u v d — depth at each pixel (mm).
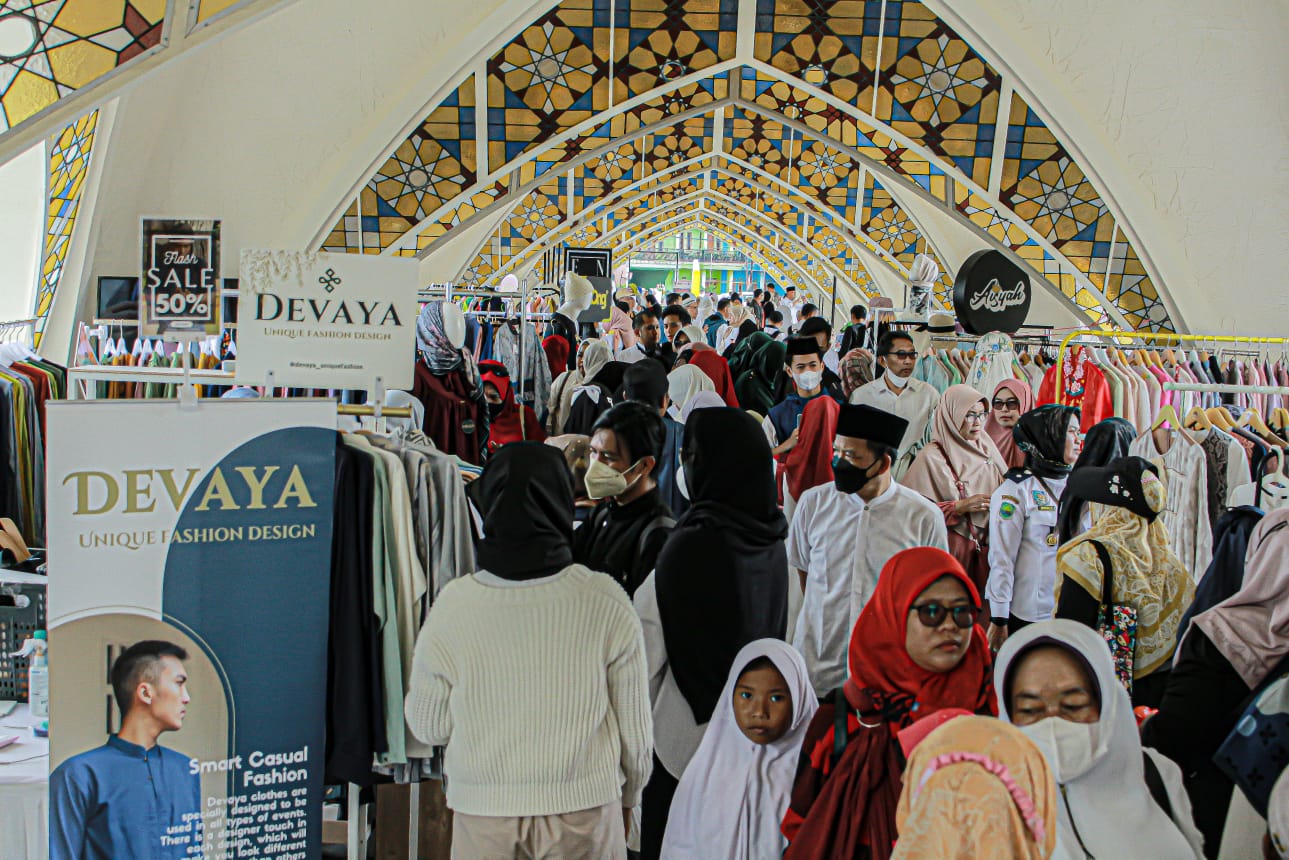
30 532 4746
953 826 1452
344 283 2867
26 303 7492
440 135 9555
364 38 8727
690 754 2654
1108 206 8781
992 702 1920
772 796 2197
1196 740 2125
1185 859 1712
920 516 3229
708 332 12844
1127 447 3367
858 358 5887
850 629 3260
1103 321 10469
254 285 2836
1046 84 8422
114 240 8703
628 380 4188
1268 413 5449
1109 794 1725
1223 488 3822
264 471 2305
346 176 9094
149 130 8484
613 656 2234
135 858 2291
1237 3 7766
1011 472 3621
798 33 9039
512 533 2215
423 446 3002
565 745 2191
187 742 2297
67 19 4742
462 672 2199
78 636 2230
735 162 15891
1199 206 8570
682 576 2588
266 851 2369
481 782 2203
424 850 3102
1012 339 5656
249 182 9016
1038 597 3576
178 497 2262
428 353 5418
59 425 2189
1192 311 8773
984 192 9273
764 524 2646
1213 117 8258
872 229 15617
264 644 2330
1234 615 2113
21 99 4840
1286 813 1892
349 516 2650
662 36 9164
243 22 5078
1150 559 2725
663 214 23812
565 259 12203
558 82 9375
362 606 2674
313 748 2377
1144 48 8125
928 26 8875
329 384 2881
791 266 25031
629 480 2963
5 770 2572
